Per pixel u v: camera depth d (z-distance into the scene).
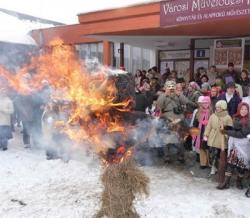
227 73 8.91
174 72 9.72
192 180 6.41
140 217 4.59
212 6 7.35
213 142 6.32
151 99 7.94
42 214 4.99
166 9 8.25
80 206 5.22
